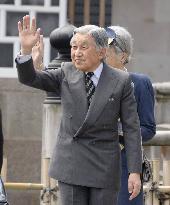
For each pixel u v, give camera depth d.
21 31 11.87
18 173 21.55
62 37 15.32
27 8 25.41
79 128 11.72
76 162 11.74
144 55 29.53
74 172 11.74
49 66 15.49
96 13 29.00
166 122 23.77
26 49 11.80
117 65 12.84
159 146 17.02
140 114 12.93
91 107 11.71
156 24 29.59
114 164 11.87
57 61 15.52
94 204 11.84
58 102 15.77
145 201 15.30
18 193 20.39
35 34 11.84
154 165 15.29
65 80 11.91
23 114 21.77
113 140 11.90
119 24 29.30
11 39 25.08
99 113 11.73
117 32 12.83
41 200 15.19
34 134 21.73
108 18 29.27
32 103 21.77
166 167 15.62
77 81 11.84
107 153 11.81
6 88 21.83
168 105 23.78
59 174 11.81
